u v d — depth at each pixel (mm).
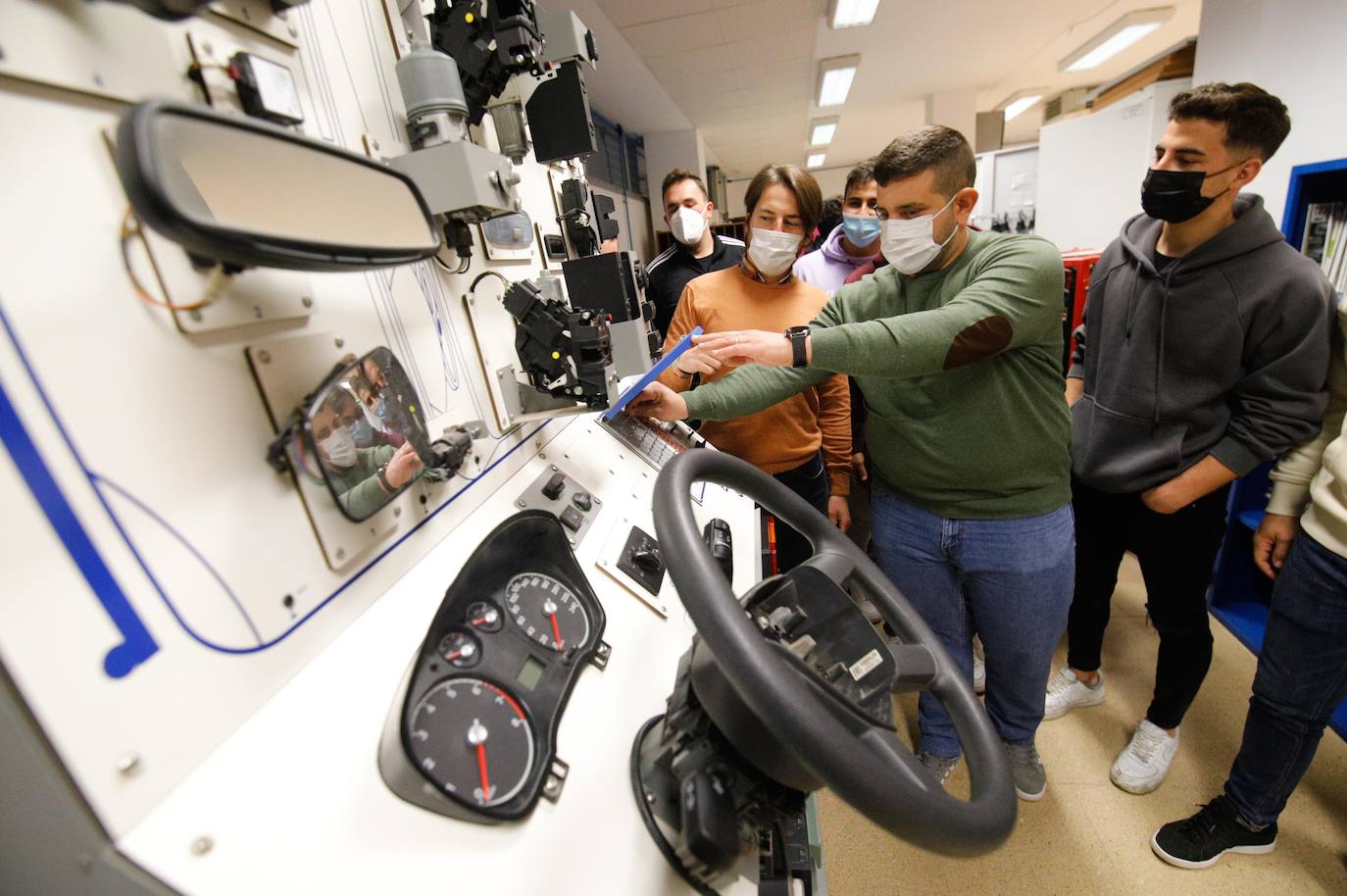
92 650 354
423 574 614
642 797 519
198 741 396
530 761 503
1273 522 1267
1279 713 1200
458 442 664
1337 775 1520
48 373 345
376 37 682
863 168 1998
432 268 735
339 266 438
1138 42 5637
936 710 1473
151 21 421
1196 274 1286
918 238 1075
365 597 546
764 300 1600
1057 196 3322
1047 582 1221
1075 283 2387
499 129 941
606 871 466
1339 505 1065
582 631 652
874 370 976
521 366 904
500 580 611
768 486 696
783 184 1449
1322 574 1101
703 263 2623
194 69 446
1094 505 1608
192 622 405
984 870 1396
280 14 537
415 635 562
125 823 358
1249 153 1158
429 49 677
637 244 6836
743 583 981
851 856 1453
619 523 883
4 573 324
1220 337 1263
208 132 363
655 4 3502
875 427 1323
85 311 365
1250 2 2109
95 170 379
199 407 428
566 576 690
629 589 780
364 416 558
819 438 1718
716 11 3723
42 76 348
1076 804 1524
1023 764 1483
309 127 563
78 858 365
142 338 395
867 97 6594
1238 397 1296
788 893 496
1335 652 1114
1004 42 5059
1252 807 1289
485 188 687
